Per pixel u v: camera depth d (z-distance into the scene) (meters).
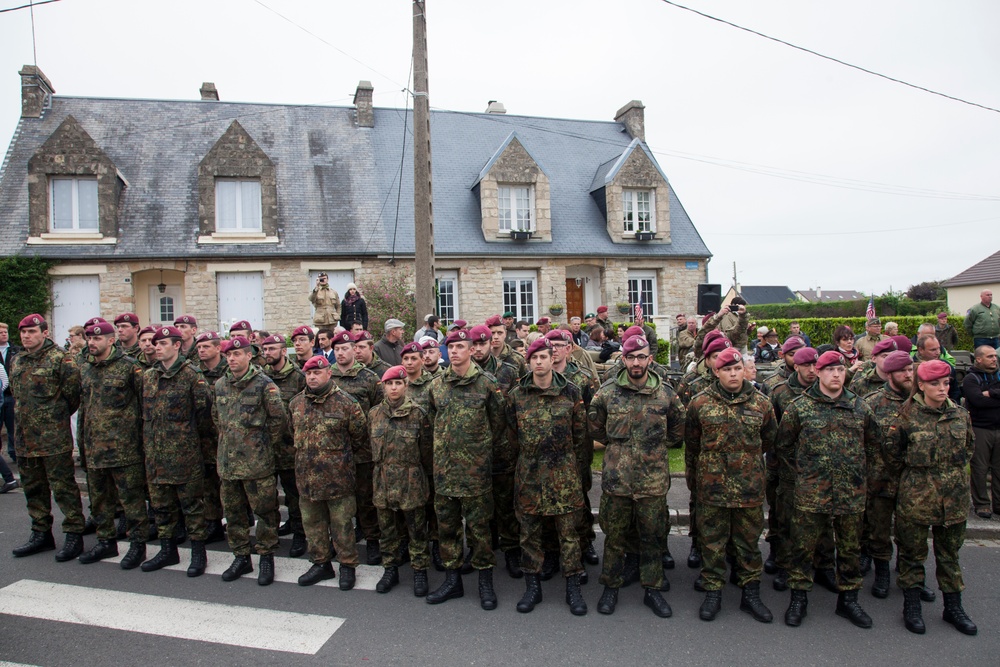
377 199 18.53
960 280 30.00
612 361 7.44
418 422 5.09
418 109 9.57
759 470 4.59
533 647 4.16
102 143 17.64
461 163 20.28
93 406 5.53
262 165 17.20
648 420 4.66
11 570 5.52
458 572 4.96
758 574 4.62
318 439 5.11
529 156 19.06
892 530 5.88
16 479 8.51
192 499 5.46
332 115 20.17
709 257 20.50
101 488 5.68
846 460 4.43
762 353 11.32
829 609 4.69
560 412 4.75
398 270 17.72
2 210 16.02
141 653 4.12
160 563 5.57
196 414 5.54
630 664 3.94
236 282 17.00
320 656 4.07
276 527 5.39
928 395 4.36
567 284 20.31
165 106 18.98
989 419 6.34
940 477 4.32
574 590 4.70
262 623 4.52
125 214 16.59
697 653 4.06
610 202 19.83
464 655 4.07
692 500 5.35
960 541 4.38
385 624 4.50
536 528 4.81
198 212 16.98
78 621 4.55
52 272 15.70
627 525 4.73
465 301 18.20
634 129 23.28
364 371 6.12
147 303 16.92
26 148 17.03
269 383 5.36
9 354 8.67
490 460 4.90
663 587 5.04
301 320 17.08
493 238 18.58
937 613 4.59
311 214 17.78
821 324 18.33
